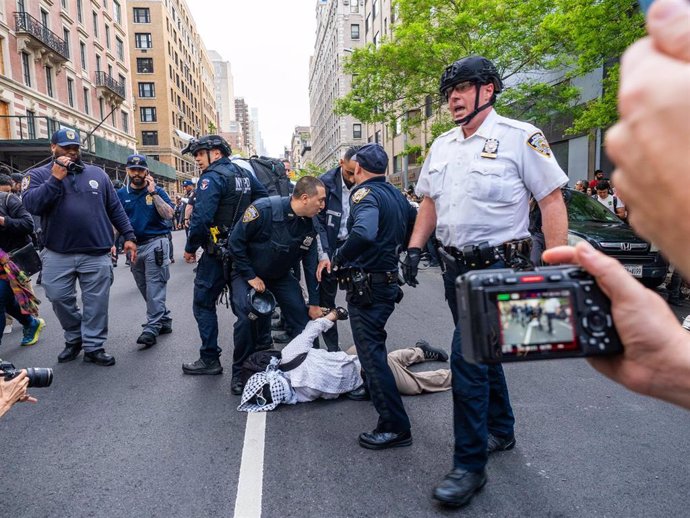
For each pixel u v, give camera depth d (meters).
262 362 3.71
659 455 2.73
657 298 0.70
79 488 2.53
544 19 11.16
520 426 3.13
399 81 14.90
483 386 2.36
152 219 5.18
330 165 67.25
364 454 2.82
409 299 7.27
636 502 2.32
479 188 2.41
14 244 4.54
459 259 2.51
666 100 0.42
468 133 2.53
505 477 2.55
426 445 2.91
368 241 2.67
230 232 4.12
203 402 3.61
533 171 2.38
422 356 4.29
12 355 4.79
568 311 0.76
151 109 54.19
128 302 7.26
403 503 2.35
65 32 29.44
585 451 2.79
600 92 12.88
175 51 59.50
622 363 0.74
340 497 2.41
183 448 2.93
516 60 13.03
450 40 13.12
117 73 38.19
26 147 20.05
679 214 0.43
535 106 13.27
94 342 4.45
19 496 2.46
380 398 2.85
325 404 3.56
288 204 3.62
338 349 4.47
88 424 3.26
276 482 2.55
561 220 2.37
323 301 4.00
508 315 0.79
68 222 4.30
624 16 8.69
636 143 0.44
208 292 4.14
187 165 63.28
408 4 13.40
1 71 22.55
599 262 0.72
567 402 3.48
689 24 0.43
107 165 25.08
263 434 3.09
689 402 0.68
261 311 3.64
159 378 4.12
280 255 3.68
